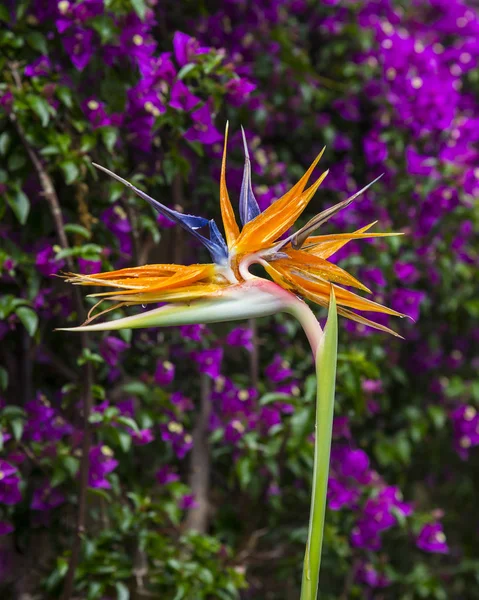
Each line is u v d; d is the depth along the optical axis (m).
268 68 2.54
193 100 2.07
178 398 2.21
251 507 2.48
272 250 1.57
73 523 2.13
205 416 2.44
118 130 2.10
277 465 2.31
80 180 2.04
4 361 2.15
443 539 2.68
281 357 2.53
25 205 1.99
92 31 2.03
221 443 2.50
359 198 2.69
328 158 2.73
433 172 2.70
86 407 2.00
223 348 2.42
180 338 2.31
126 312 2.10
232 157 2.45
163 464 2.31
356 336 2.56
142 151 2.18
